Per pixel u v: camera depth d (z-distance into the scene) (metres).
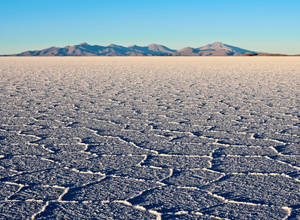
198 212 2.09
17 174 2.79
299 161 3.14
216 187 2.50
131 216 2.05
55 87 10.10
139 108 6.31
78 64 29.56
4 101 7.14
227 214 2.07
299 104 6.73
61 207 2.18
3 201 2.27
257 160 3.17
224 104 6.79
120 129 4.55
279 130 4.48
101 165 3.03
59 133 4.31
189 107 6.44
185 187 2.50
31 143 3.80
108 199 2.30
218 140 3.96
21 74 16.23
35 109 6.15
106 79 13.18
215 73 16.92
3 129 4.52
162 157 3.28
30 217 2.04
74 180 2.66
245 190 2.44
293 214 2.06
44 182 2.62
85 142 3.87
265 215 2.05
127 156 3.32
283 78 13.51
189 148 3.61
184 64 29.22
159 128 4.62
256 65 26.48
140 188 2.49
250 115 5.57
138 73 17.00
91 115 5.59
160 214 2.07
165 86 10.47
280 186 2.51
